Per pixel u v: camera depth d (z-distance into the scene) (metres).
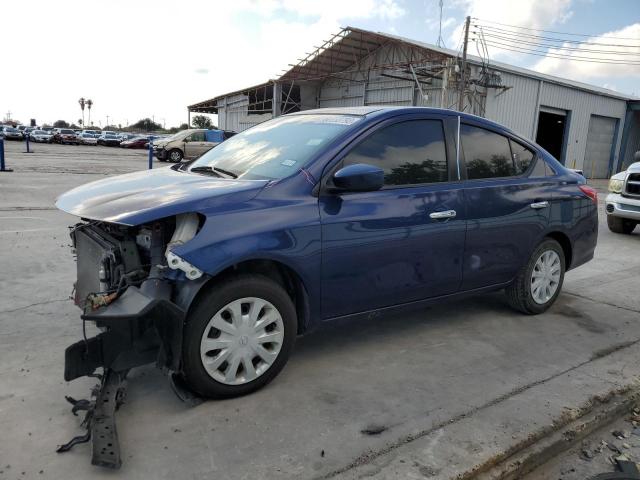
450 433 2.78
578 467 2.78
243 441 2.65
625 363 3.76
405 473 2.45
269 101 37.44
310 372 3.46
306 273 3.17
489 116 25.53
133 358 2.78
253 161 3.63
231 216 2.92
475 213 3.98
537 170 4.60
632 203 9.02
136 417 2.83
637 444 3.00
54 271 5.42
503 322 4.53
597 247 8.21
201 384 2.92
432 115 3.92
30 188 11.87
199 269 2.75
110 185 3.43
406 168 3.70
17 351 3.54
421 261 3.71
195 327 2.84
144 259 3.03
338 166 3.37
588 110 30.06
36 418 2.77
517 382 3.41
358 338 4.07
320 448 2.62
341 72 33.69
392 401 3.11
